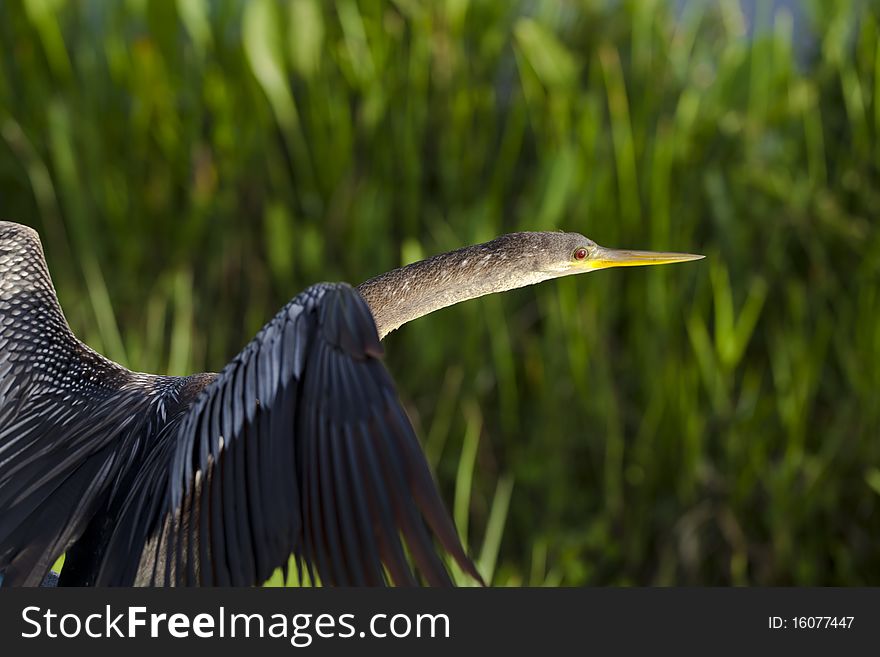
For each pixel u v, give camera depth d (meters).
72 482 3.76
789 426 8.11
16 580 3.55
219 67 8.88
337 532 2.95
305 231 8.44
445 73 8.89
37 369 4.03
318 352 3.04
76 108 8.88
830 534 8.23
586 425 8.33
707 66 9.53
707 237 8.96
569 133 8.68
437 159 8.98
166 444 3.68
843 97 9.37
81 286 8.64
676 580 7.94
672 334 8.46
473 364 8.22
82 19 9.18
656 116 9.05
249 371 3.16
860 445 8.30
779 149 9.10
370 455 2.93
